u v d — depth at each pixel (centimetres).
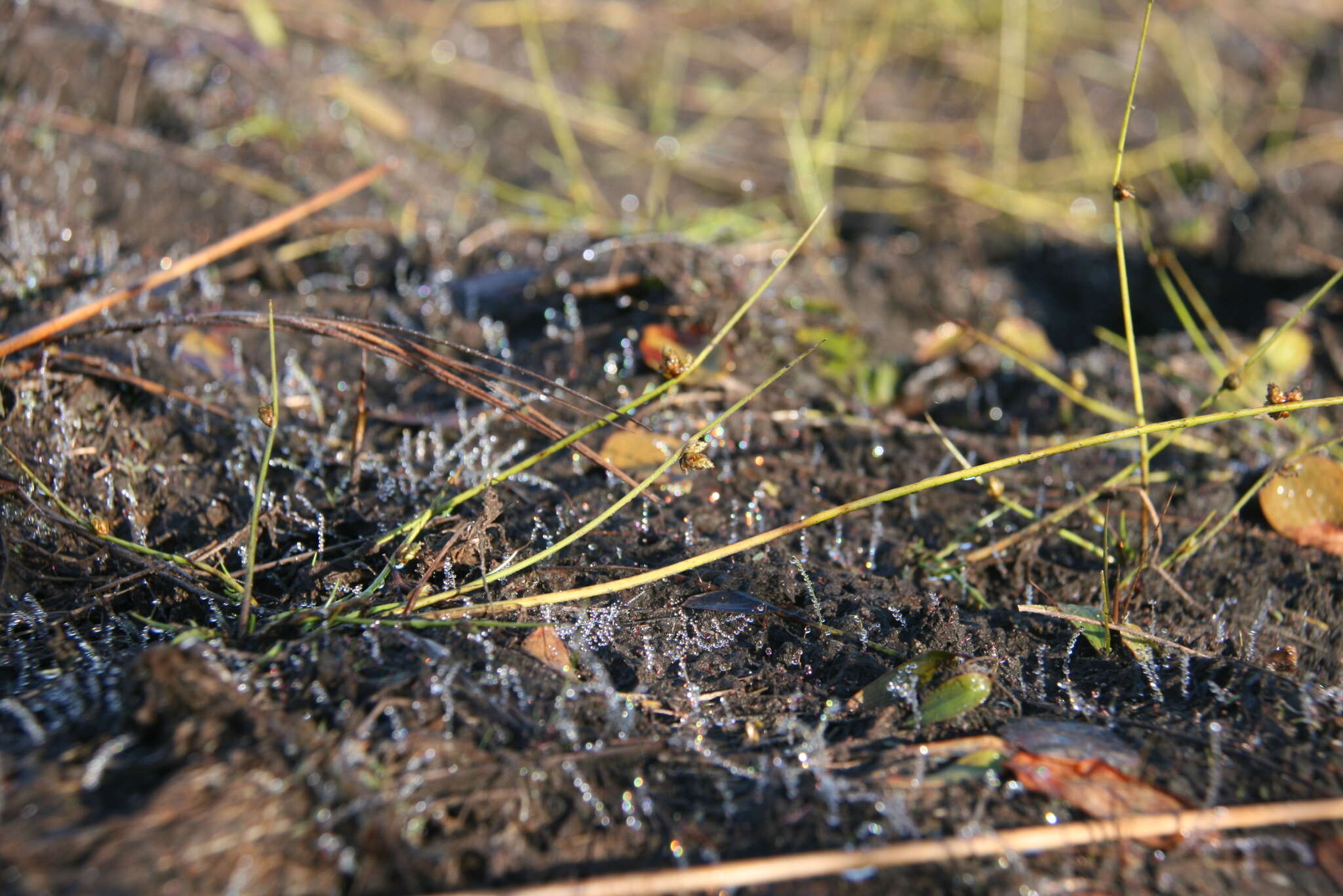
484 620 39
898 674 39
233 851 35
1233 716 38
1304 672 41
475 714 37
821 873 35
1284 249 59
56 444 43
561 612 40
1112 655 40
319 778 36
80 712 37
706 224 54
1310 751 38
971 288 58
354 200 55
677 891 35
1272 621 42
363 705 37
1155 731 38
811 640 40
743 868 35
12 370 43
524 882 35
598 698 38
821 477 45
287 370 46
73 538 41
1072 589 42
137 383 44
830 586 41
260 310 48
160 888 34
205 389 45
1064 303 60
